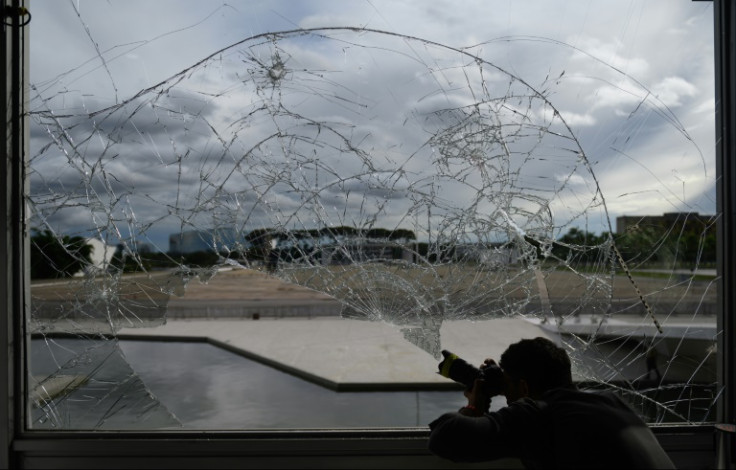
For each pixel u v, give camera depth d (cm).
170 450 107
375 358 760
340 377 612
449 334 656
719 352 116
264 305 1602
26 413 111
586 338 125
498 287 125
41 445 106
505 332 670
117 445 106
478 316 126
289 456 108
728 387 113
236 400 548
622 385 128
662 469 79
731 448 99
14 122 109
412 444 107
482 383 99
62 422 121
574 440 81
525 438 85
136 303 126
